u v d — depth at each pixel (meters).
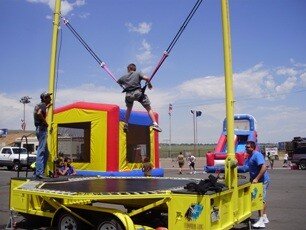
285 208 11.65
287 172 30.19
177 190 6.33
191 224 6.00
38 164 9.41
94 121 13.44
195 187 6.10
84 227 6.83
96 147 13.32
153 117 8.76
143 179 9.32
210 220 5.97
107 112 13.26
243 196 8.02
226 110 7.11
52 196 6.48
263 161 8.83
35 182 8.21
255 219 9.63
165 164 48.94
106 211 6.36
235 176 7.16
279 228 8.72
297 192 15.92
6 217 10.34
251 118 25.41
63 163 12.10
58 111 14.34
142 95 8.70
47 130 9.62
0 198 14.42
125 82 8.72
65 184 7.90
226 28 7.11
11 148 33.22
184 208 6.09
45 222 9.50
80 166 13.58
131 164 14.13
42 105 9.43
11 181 9.12
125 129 8.86
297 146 34.31
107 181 8.67
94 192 6.39
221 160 19.97
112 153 13.20
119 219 6.17
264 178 9.11
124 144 13.77
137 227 6.28
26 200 8.61
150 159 15.22
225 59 7.11
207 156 20.00
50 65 10.04
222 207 6.67
